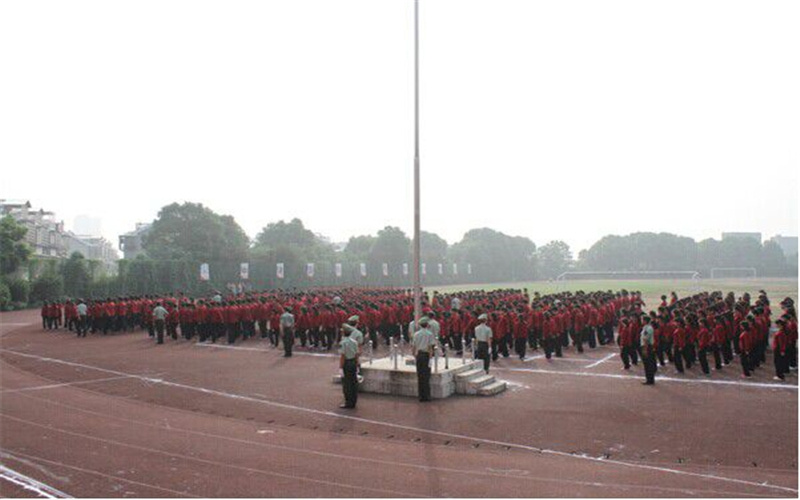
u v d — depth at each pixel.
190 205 73.19
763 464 11.17
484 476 10.48
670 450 12.07
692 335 20.84
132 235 103.19
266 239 92.38
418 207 19.34
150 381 19.92
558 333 23.98
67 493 9.75
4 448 12.24
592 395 17.12
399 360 19.69
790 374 19.88
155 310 30.05
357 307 28.44
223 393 17.97
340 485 10.02
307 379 20.06
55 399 17.23
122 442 12.73
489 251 121.88
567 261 150.38
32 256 58.62
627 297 34.62
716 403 15.96
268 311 31.20
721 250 140.12
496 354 23.42
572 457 11.71
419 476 10.49
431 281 103.75
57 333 35.34
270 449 12.22
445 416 14.99
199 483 10.16
